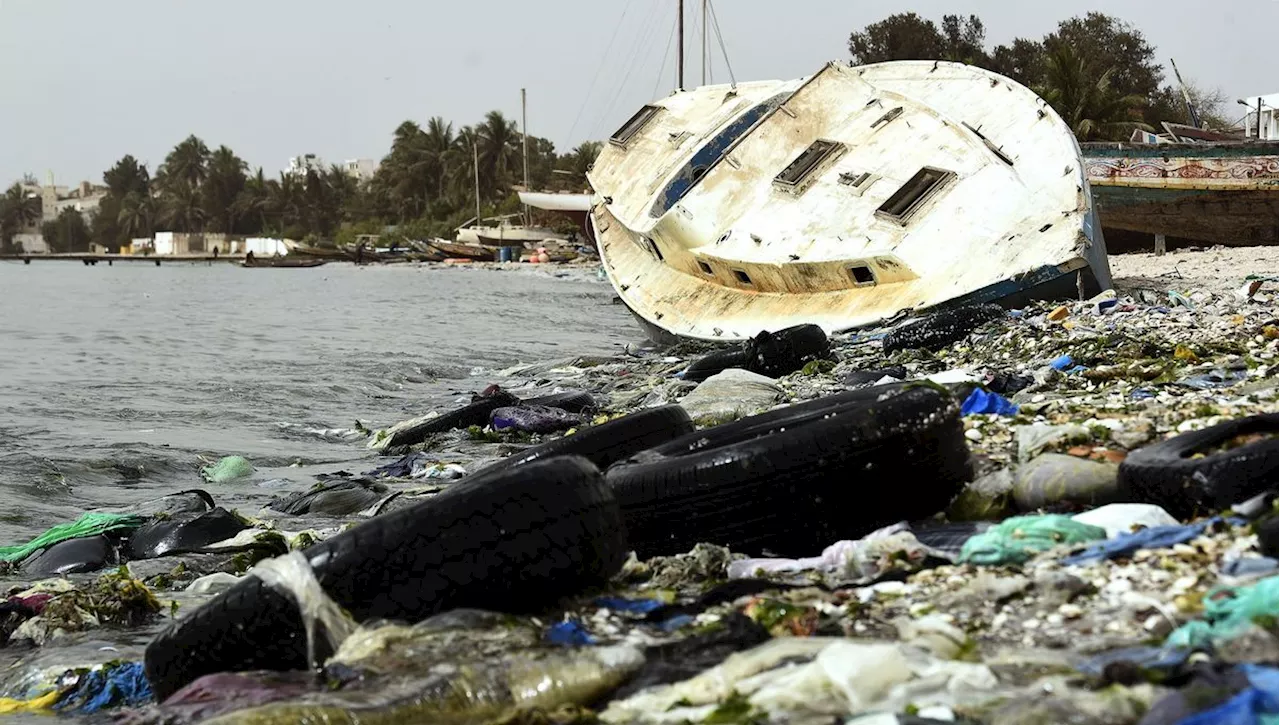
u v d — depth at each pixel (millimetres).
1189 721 3871
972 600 5555
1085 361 14523
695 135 29719
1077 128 71000
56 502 13508
